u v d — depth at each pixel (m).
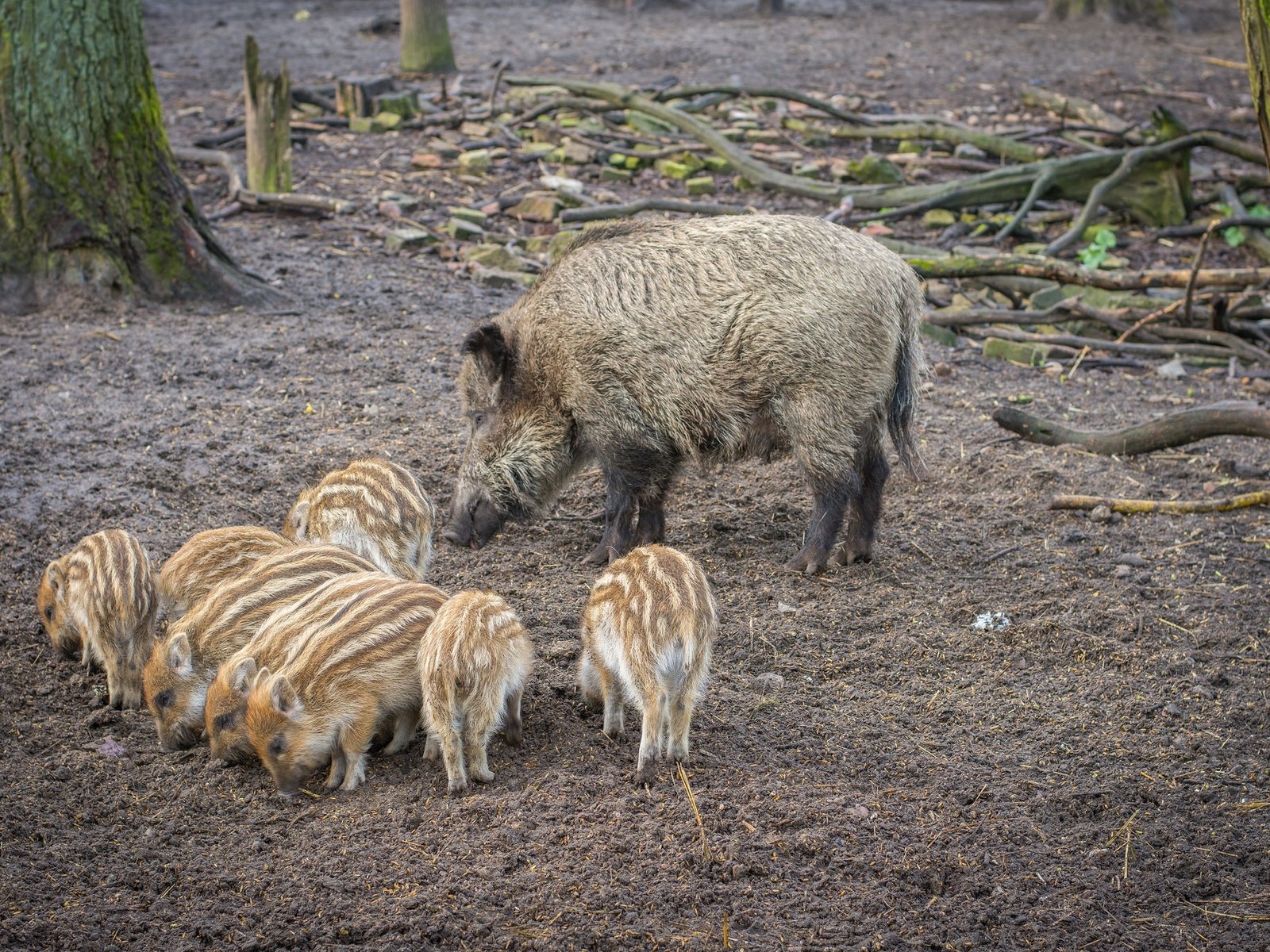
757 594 7.94
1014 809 5.89
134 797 5.91
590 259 8.10
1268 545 8.52
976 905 5.29
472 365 8.45
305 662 5.83
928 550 8.58
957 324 13.25
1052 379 12.12
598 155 18.70
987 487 9.57
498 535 8.94
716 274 7.77
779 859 5.48
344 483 7.68
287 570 6.63
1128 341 12.99
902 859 5.49
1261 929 5.20
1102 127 20.41
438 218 16.28
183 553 7.12
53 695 6.75
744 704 6.70
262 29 28.42
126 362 11.22
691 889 5.29
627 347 7.88
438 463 9.70
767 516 9.14
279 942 5.03
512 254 14.74
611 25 29.67
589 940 5.02
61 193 12.20
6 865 5.41
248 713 5.84
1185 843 5.70
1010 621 7.64
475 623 5.76
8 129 12.01
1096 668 7.20
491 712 5.85
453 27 28.77
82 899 5.24
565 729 6.43
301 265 14.32
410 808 5.77
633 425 8.04
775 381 7.76
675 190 17.84
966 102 22.58
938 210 17.05
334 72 23.91
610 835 5.57
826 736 6.44
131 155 12.45
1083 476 9.63
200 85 22.91
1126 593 7.91
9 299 12.21
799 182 17.25
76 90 12.06
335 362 11.60
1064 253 15.80
